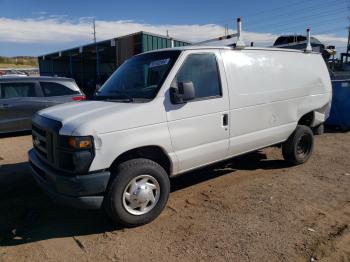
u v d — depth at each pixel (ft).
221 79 15.97
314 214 14.40
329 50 48.11
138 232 13.20
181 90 13.83
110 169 13.14
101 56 102.94
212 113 15.47
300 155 21.15
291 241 12.24
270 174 19.75
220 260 11.21
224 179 19.01
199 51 15.46
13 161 23.34
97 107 13.79
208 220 14.01
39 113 14.87
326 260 11.09
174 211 14.96
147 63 15.78
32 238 12.96
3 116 30.37
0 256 11.75
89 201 12.46
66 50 97.04
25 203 16.19
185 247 12.03
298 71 20.16
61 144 12.44
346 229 13.03
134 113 13.14
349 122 32.53
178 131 14.35
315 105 21.38
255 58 17.76
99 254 11.79
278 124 18.98
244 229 13.17
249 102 17.07
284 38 45.96
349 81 31.96
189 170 15.30
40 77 32.73
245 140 17.16
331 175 19.48
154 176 13.66
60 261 11.44
